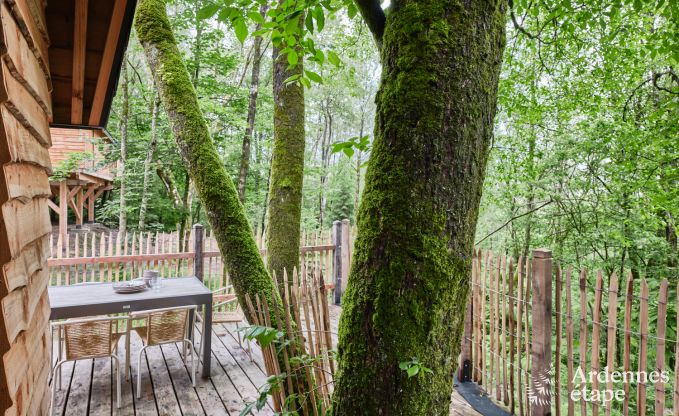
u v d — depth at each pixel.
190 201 10.68
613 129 6.05
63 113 2.47
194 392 3.32
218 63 9.30
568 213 7.07
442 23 0.95
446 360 1.00
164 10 2.96
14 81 0.95
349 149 1.76
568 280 2.49
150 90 9.09
